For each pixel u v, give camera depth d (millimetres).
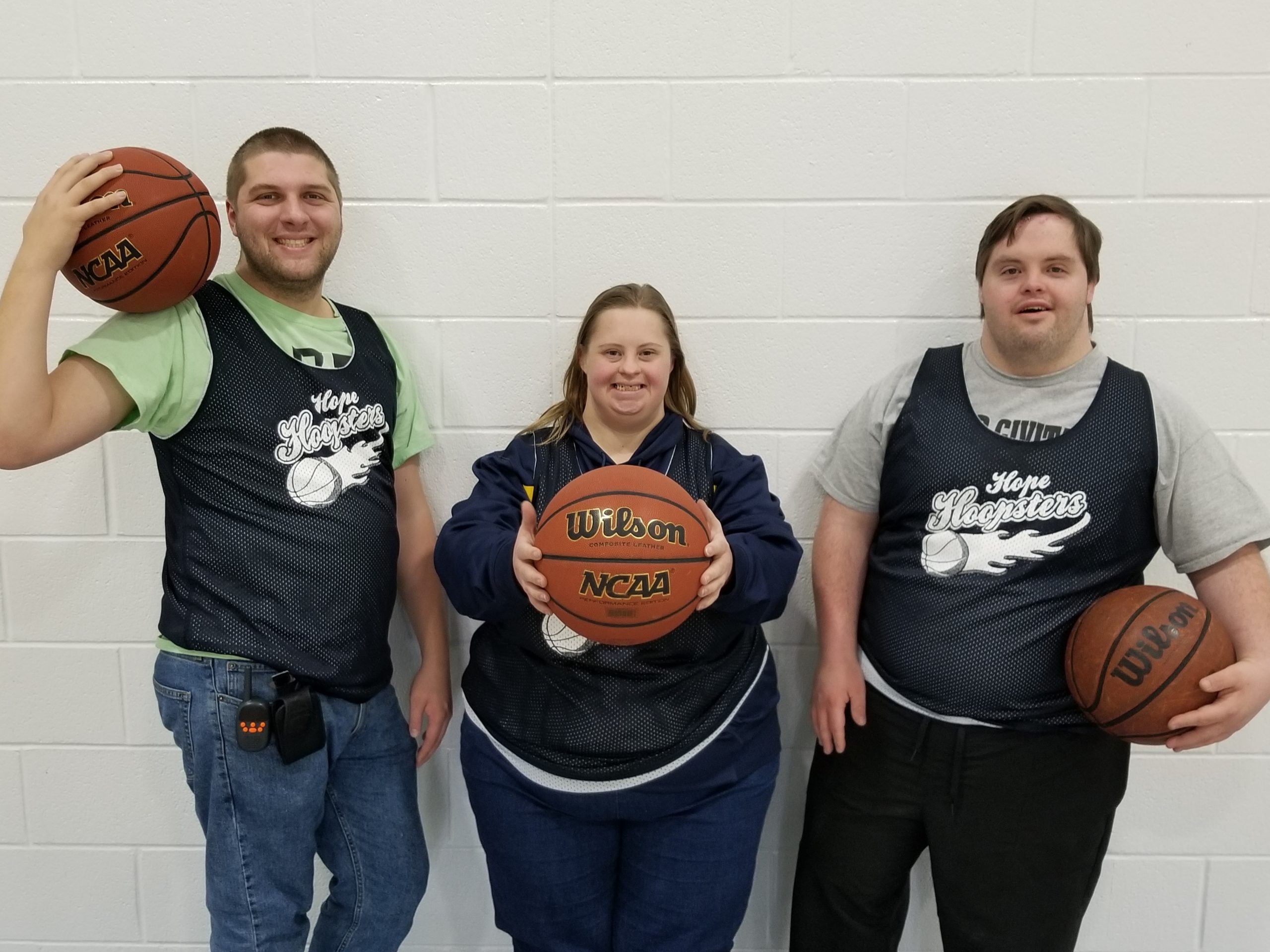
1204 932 1858
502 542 1390
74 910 1889
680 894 1462
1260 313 1690
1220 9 1615
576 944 1527
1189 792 1821
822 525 1670
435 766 1852
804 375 1742
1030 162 1669
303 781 1441
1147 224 1677
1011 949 1521
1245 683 1336
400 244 1712
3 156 1676
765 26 1641
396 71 1661
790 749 1853
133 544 1781
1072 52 1636
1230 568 1452
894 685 1530
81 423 1288
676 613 1251
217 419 1407
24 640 1805
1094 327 1713
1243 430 1724
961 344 1664
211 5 1641
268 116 1671
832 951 1639
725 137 1674
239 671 1389
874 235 1697
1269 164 1652
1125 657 1342
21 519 1771
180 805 1855
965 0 1625
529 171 1689
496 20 1646
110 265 1283
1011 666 1445
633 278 1719
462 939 1891
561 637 1434
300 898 1498
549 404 1760
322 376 1484
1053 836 1485
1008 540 1463
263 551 1410
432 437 1718
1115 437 1454
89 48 1649
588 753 1415
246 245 1453
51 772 1843
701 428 1599
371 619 1500
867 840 1575
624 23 1645
